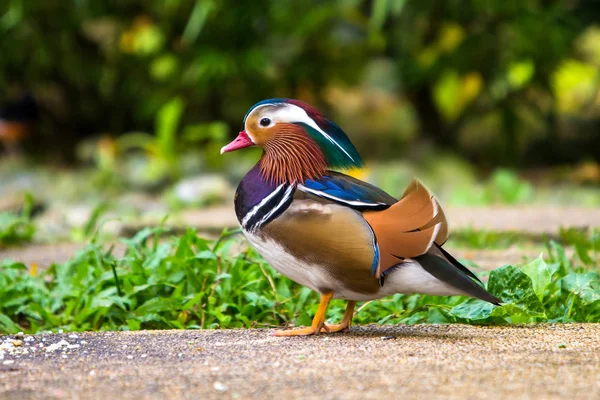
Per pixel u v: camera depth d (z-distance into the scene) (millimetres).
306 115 6316
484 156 23547
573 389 4664
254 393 4703
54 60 22609
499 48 21906
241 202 6328
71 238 12695
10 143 23047
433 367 5172
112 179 19156
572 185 20672
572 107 24297
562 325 6641
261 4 22266
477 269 9023
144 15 22938
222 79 22234
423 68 22484
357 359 5422
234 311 7590
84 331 7176
